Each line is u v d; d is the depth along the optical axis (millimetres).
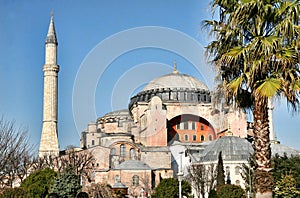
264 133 19219
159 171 115250
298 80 19141
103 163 115188
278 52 18859
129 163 113312
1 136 47281
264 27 19469
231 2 20031
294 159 58531
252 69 18828
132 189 110625
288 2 19000
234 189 64375
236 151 105812
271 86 18578
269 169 19125
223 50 20406
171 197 81750
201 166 99812
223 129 123062
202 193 93250
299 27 18875
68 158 109438
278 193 46938
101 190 71562
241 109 21312
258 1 18812
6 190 44656
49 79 129500
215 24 20625
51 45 131125
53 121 128000
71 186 50625
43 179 63094
